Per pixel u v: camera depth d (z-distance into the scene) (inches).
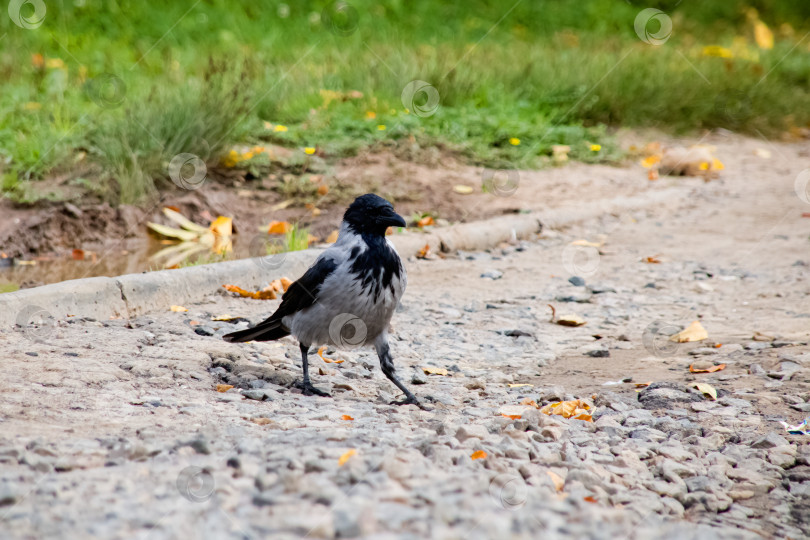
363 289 273.6
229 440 211.2
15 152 570.3
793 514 211.9
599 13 1449.3
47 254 483.2
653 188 706.8
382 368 288.8
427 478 187.5
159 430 220.1
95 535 153.0
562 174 730.8
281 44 1085.8
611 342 367.9
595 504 192.1
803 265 498.9
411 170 672.4
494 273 482.0
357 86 854.5
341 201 597.6
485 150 738.2
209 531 156.7
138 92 746.8
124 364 288.8
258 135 690.2
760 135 963.3
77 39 991.6
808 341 351.3
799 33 1544.0
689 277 477.1
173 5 1144.8
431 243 527.5
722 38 1429.6
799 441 252.1
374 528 159.5
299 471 183.5
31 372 266.4
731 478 229.0
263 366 310.8
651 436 251.3
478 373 324.2
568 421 261.9
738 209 659.4
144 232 526.9
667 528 190.4
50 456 191.3
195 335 339.9
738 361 330.6
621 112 906.1
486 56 1011.9
